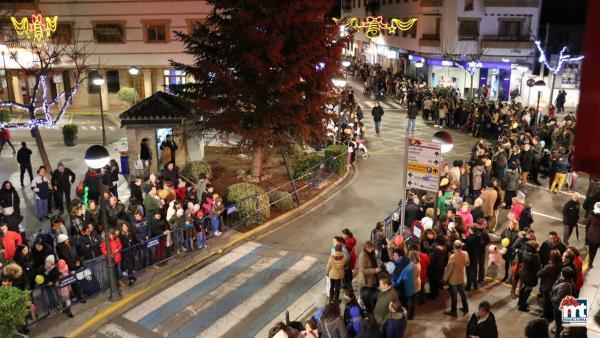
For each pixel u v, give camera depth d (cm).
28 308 1162
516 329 1141
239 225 1788
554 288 1066
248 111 2105
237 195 1816
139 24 3500
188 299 1345
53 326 1200
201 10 3469
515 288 1265
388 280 1027
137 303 1321
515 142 2189
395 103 4181
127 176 2233
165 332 1204
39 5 3419
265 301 1336
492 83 4216
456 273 1170
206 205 1680
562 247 1221
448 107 3288
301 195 2088
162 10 3478
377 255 1354
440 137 1188
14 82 3703
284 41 2003
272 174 2317
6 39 3338
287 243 1683
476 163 1941
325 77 2077
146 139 2125
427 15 4353
